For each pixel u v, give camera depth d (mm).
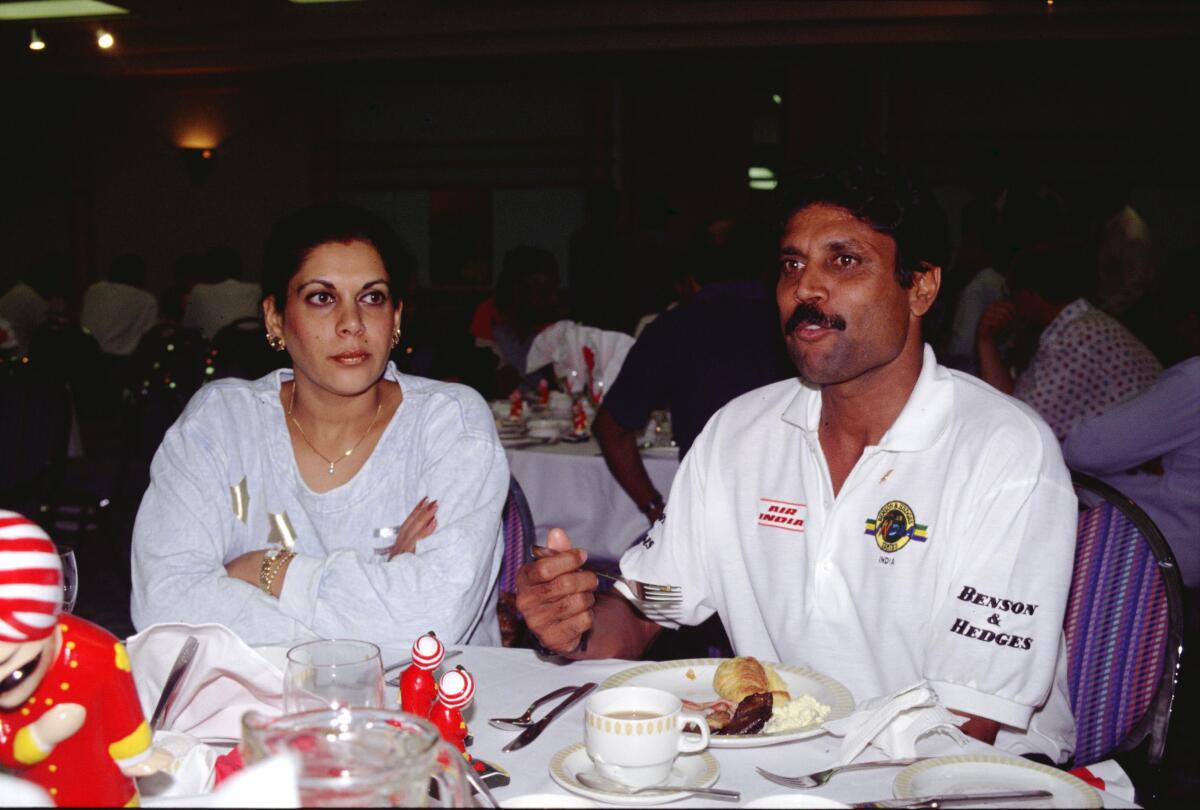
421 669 1125
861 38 9734
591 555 3787
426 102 11477
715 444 1764
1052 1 9109
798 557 1641
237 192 12203
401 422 1901
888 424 1593
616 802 1019
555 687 1365
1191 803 2859
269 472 1869
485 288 11523
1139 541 1697
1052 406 3539
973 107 9891
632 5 9922
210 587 1688
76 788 853
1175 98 9438
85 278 12781
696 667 1402
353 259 1796
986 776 1062
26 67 11781
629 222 11031
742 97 10906
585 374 4875
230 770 1011
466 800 832
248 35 10945
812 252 1538
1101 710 1696
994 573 1461
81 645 844
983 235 5992
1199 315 3195
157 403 4953
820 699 1297
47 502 4086
